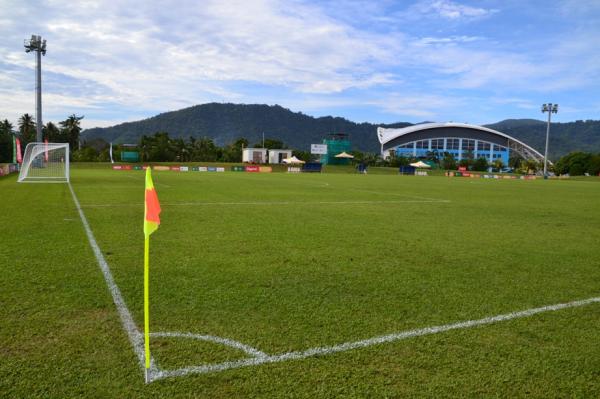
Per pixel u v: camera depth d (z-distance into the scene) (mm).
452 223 11391
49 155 29672
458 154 141625
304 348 3688
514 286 5676
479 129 141000
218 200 16391
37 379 3104
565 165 97188
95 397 2896
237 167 63406
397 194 21438
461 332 4113
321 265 6547
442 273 6246
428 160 110812
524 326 4301
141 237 8438
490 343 3879
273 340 3836
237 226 10078
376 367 3385
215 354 3549
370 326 4203
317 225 10492
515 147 146875
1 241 7797
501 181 45656
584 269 6648
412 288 5488
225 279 5695
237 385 3078
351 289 5391
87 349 3590
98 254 6906
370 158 98938
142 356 3490
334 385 3100
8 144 68188
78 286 5234
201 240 8297
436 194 22141
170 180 30703
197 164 70250
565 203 18406
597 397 3041
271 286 5434
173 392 2975
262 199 17094
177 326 4109
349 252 7504
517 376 3299
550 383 3209
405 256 7297
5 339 3740
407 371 3332
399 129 145375
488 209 15188
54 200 15055
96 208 12945
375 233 9516
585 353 3721
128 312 4426
